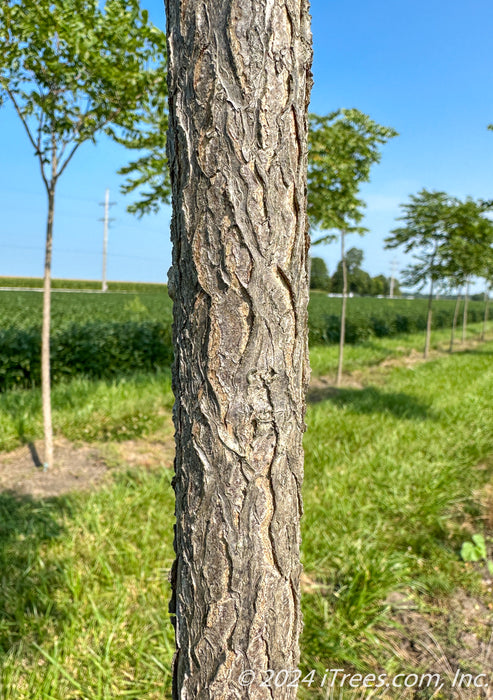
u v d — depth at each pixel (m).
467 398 6.94
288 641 1.19
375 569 2.78
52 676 2.06
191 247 1.04
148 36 3.78
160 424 5.67
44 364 4.30
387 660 2.33
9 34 3.46
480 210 11.34
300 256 1.09
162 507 3.55
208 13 0.98
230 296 1.03
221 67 0.98
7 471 4.30
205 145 1.00
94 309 14.65
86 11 3.54
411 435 5.13
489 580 2.97
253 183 1.01
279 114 1.01
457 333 21.41
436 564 3.05
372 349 13.41
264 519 1.10
